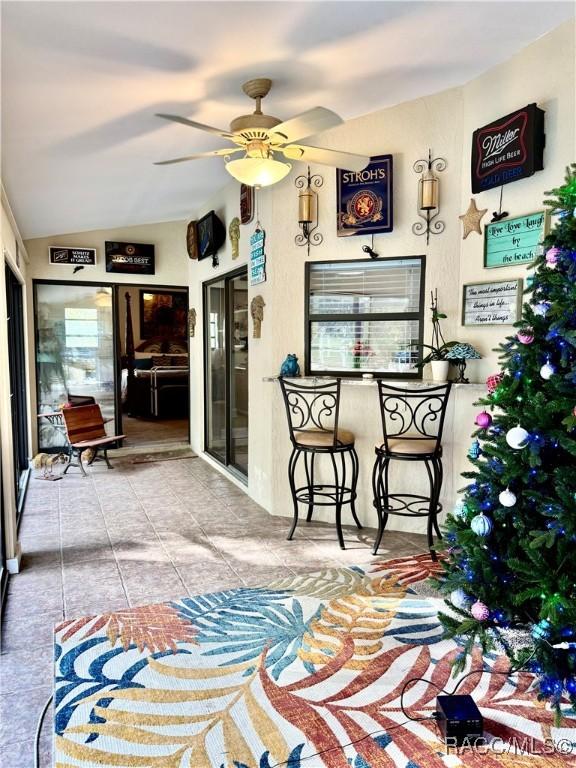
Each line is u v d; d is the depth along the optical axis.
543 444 1.82
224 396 5.36
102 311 6.44
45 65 2.43
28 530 3.72
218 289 5.52
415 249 3.52
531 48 2.76
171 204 5.55
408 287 3.60
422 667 2.17
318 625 2.48
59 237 6.13
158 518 3.98
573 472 1.76
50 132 3.15
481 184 3.07
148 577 2.98
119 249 6.37
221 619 2.53
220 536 3.61
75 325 6.34
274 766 1.67
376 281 3.69
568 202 1.86
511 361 2.01
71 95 2.75
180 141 3.61
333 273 3.81
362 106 3.42
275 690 2.02
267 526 3.81
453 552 2.28
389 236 3.59
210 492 4.68
